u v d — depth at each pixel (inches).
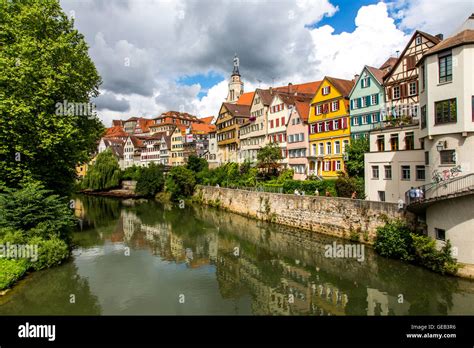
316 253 872.3
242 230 1216.8
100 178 2728.8
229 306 573.0
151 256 890.1
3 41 746.8
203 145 3065.9
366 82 1343.5
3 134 695.7
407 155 869.2
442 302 550.3
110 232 1211.9
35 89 726.5
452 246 608.1
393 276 671.1
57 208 776.3
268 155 1653.5
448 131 632.4
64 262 795.4
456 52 618.8
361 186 1068.5
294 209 1171.9
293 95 2010.3
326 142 1561.3
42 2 800.3
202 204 1939.0
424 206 669.3
